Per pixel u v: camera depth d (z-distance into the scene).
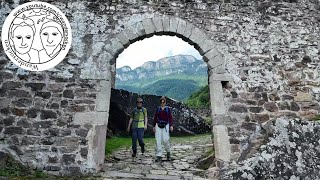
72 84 5.98
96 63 6.14
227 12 6.69
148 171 5.84
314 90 6.44
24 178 5.02
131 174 5.55
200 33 6.47
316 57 6.68
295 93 6.39
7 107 5.74
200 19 6.56
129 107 12.12
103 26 6.35
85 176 5.38
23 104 5.79
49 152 5.57
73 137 5.69
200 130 12.89
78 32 6.28
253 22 6.71
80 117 5.80
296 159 3.55
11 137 5.59
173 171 5.93
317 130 3.84
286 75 6.48
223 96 6.22
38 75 5.97
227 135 5.98
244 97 6.26
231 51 6.47
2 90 5.82
